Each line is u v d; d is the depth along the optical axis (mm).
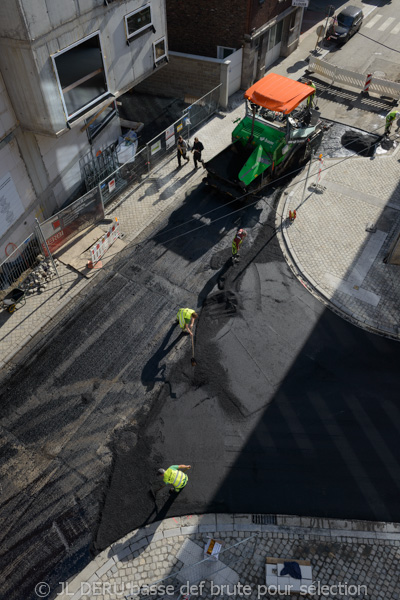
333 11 30188
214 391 12438
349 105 22859
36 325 13859
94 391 12422
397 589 9578
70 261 15562
